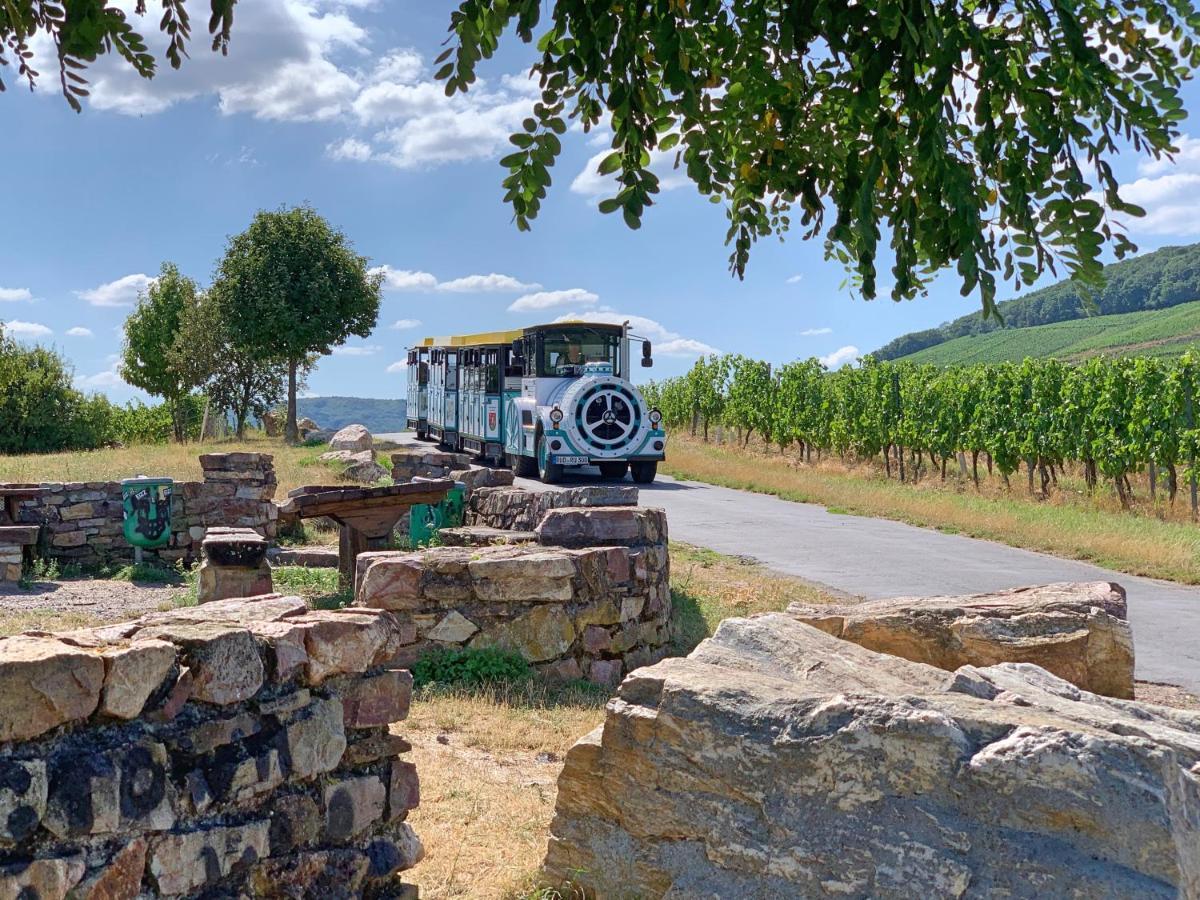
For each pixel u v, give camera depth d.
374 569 7.19
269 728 3.07
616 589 7.76
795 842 3.19
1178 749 3.42
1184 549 14.18
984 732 3.04
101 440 37.78
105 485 12.60
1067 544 14.91
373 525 10.13
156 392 54.75
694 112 2.82
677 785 3.51
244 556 8.78
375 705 3.45
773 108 3.10
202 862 2.82
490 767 5.35
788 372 33.12
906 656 6.02
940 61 2.52
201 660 2.87
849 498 20.83
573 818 3.84
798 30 2.69
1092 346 78.88
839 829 3.11
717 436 39.41
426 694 6.76
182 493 12.61
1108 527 16.50
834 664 3.83
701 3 2.78
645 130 2.94
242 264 37.88
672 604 9.96
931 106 2.54
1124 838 2.76
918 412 25.78
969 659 5.96
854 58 2.83
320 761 3.22
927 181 2.75
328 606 9.48
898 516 18.52
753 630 4.12
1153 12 3.07
